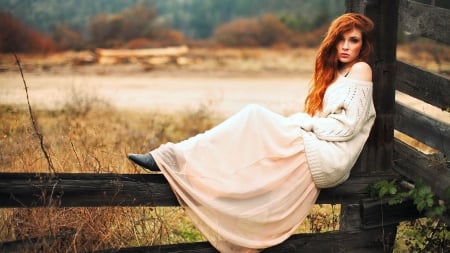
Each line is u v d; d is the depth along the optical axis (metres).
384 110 4.51
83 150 5.84
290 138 4.08
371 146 4.53
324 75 4.39
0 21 15.51
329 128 4.12
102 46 25.31
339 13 32.41
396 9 4.45
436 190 4.28
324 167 4.07
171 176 3.93
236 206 3.98
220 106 13.03
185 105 12.99
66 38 25.14
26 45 21.95
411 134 4.59
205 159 3.96
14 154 5.33
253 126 4.03
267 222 4.03
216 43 28.39
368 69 4.25
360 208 4.36
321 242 4.30
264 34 28.73
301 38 28.84
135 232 4.39
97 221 4.24
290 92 15.45
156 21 30.56
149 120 10.48
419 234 4.61
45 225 4.06
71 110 10.60
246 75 19.27
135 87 15.92
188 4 36.59
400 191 4.41
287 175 4.06
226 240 4.00
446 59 17.86
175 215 5.21
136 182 3.94
